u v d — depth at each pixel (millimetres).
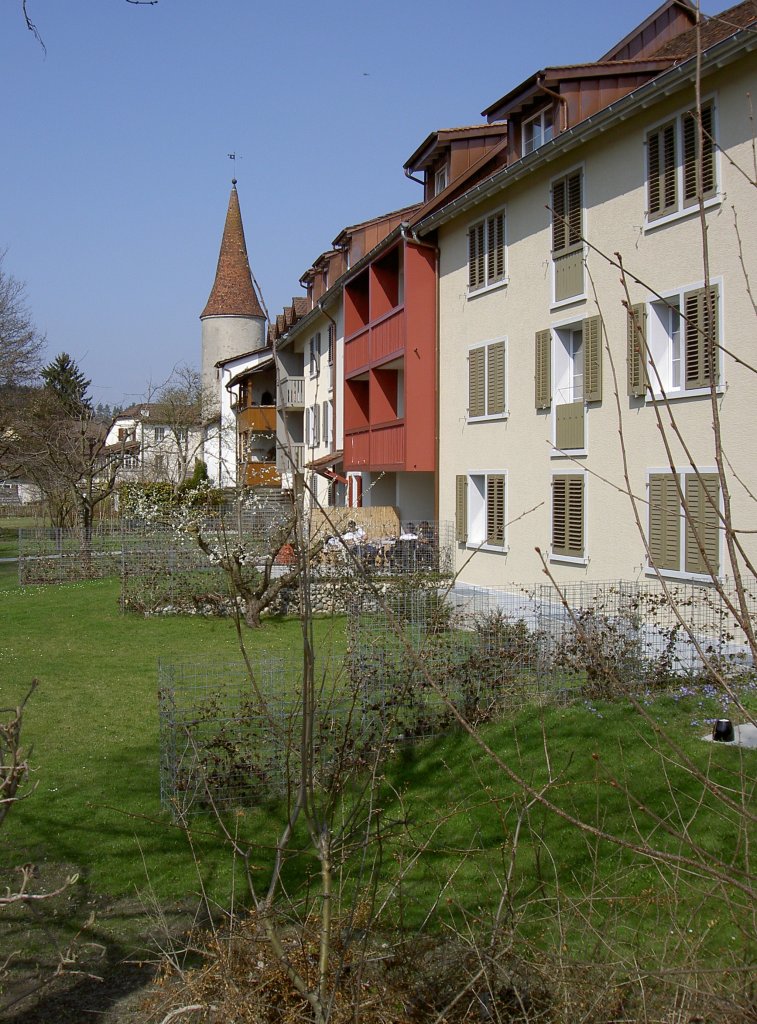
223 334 54500
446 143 22516
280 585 15359
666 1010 3357
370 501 26859
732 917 3961
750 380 12383
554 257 16859
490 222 19266
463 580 20484
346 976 3758
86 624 16266
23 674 12180
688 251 13453
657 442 14156
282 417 2965
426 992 3711
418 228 21266
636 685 9109
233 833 6605
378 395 24562
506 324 18812
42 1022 4500
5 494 49969
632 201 14672
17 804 7316
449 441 21453
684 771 6949
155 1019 4211
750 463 12391
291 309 36875
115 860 6297
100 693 11062
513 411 18641
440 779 7227
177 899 5734
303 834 6465
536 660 8984
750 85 12305
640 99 13773
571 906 4145
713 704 8672
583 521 16125
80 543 24828
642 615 11039
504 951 3533
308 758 2934
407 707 8023
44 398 35000
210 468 50531
